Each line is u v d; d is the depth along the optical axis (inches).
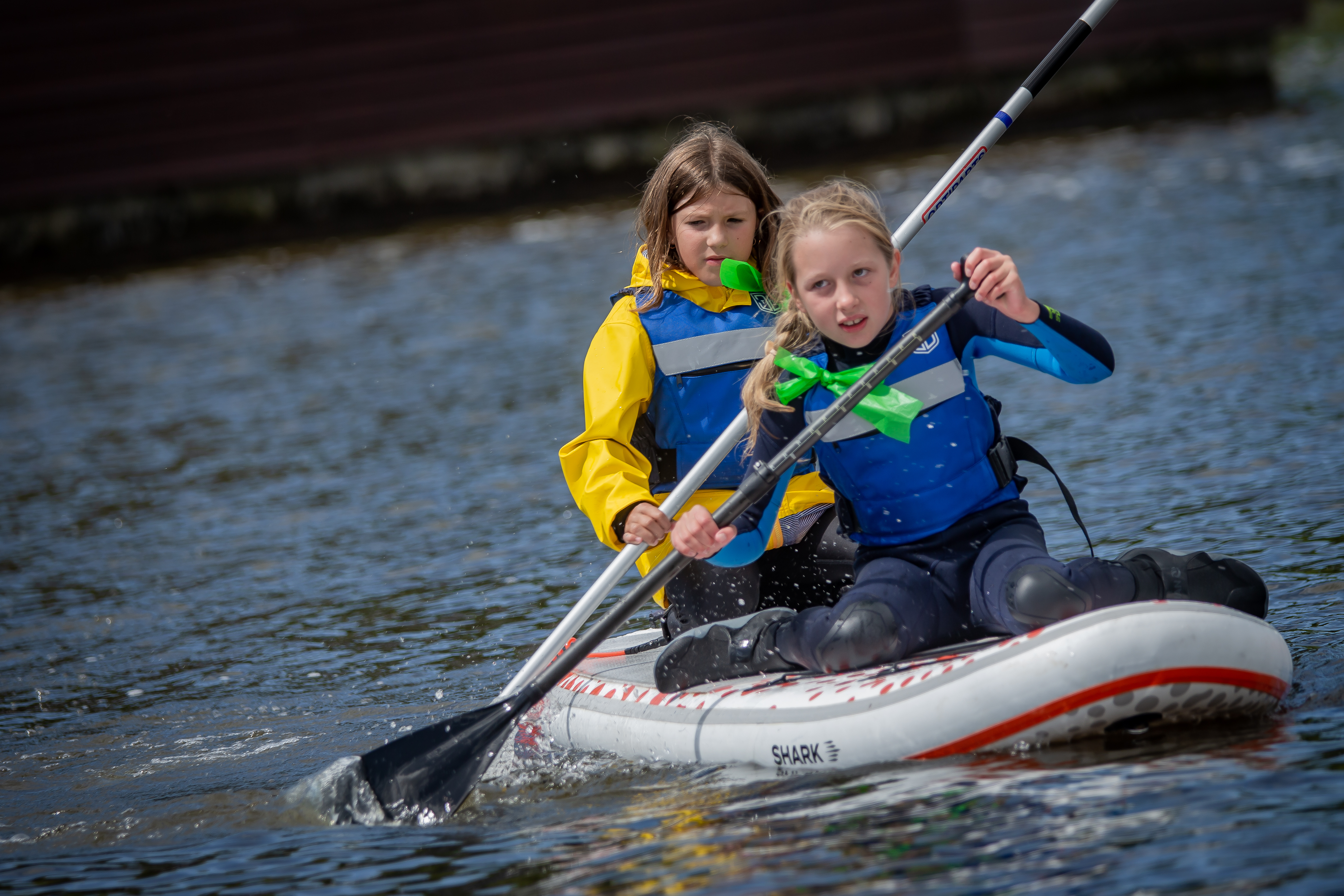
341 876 389.1
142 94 2760.8
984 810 363.3
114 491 1117.7
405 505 968.3
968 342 461.4
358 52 2783.0
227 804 479.2
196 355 1708.9
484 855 392.8
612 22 2802.7
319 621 738.2
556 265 2016.5
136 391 1533.0
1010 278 420.5
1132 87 2861.7
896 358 434.3
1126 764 382.6
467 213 2763.3
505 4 2785.4
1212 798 351.9
